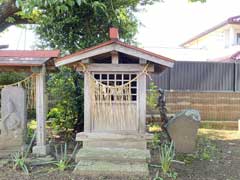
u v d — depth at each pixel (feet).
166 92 21.24
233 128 21.01
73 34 17.26
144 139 11.91
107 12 17.26
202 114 21.50
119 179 9.51
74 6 16.47
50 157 11.43
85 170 9.86
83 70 12.16
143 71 12.04
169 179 9.64
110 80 12.26
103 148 11.84
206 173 10.56
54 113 16.31
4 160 11.11
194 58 37.65
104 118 12.23
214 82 22.57
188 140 13.51
